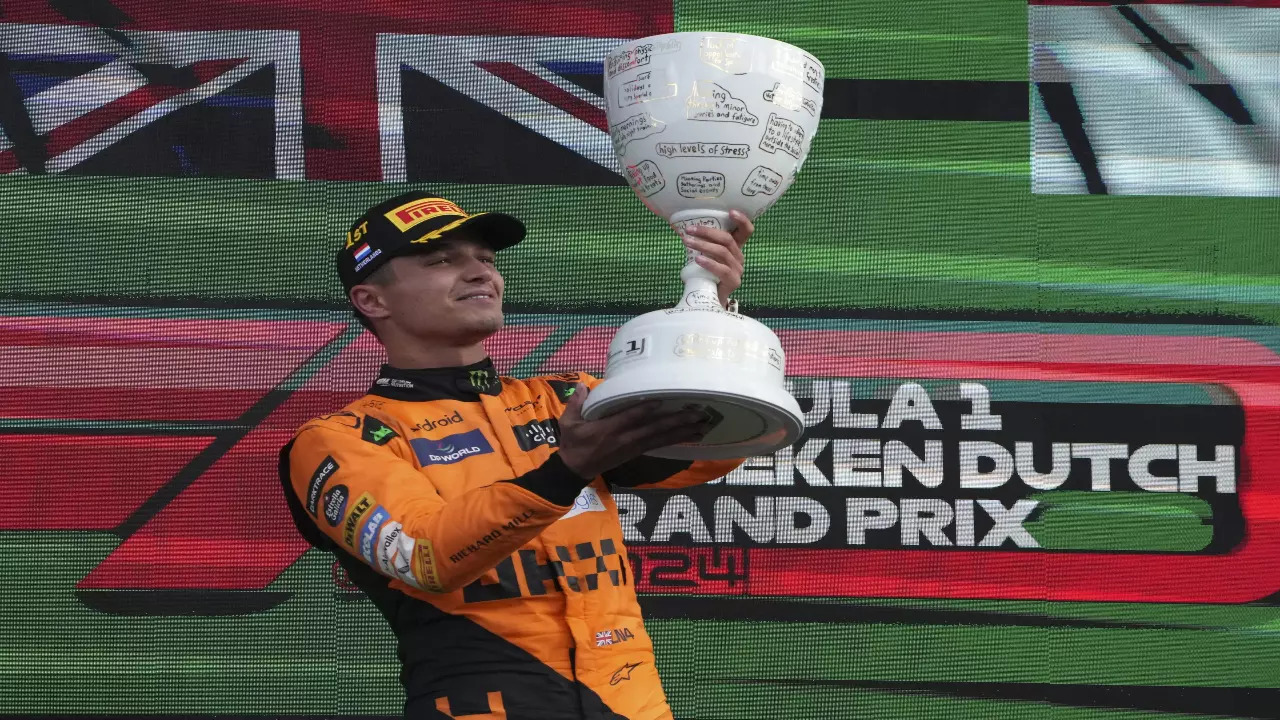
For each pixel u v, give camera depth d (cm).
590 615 510
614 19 873
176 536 811
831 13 871
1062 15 868
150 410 821
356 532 476
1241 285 849
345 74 861
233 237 841
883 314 847
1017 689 807
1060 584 817
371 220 579
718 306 455
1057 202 859
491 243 585
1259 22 866
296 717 802
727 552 818
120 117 848
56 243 833
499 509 420
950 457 831
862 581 816
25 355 820
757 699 805
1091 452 832
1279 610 814
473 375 561
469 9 870
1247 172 860
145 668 800
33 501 807
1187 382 840
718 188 459
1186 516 826
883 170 862
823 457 830
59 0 855
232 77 856
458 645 503
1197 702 807
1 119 842
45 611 800
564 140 862
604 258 854
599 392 402
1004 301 848
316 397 830
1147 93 869
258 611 809
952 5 870
